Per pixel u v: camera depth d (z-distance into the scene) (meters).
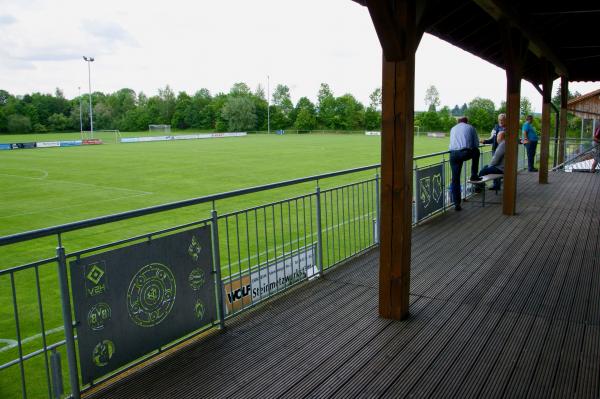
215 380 3.00
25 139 59.94
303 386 2.91
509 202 7.70
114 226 10.74
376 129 79.38
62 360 4.56
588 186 10.67
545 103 10.77
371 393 2.83
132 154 33.62
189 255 3.45
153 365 3.20
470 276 4.88
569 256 5.50
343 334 3.61
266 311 4.09
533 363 3.13
